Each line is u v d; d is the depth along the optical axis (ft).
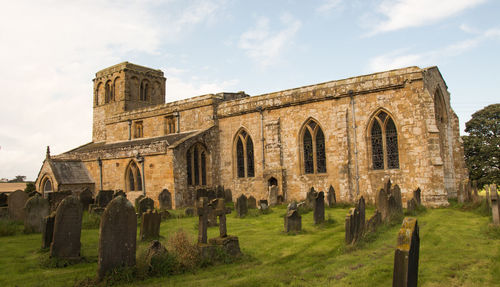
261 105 103.50
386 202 54.90
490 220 55.06
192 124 116.26
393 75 84.58
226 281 31.07
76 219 38.19
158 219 48.78
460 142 100.73
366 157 87.20
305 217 67.15
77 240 38.09
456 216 63.00
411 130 81.76
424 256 37.70
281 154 100.27
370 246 42.09
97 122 160.45
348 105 90.43
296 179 97.35
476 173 123.03
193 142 103.55
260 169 103.40
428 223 56.54
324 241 45.80
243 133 108.68
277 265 36.09
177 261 34.04
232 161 109.29
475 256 37.06
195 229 57.11
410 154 81.61
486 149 121.80
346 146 89.10
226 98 126.52
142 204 71.56
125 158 110.01
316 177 94.12
